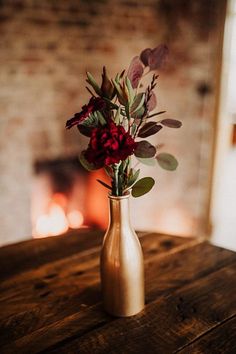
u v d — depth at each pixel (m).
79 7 2.25
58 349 0.88
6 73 2.15
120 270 0.94
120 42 2.44
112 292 0.97
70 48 2.29
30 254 1.38
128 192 0.91
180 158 2.82
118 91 0.85
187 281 1.17
